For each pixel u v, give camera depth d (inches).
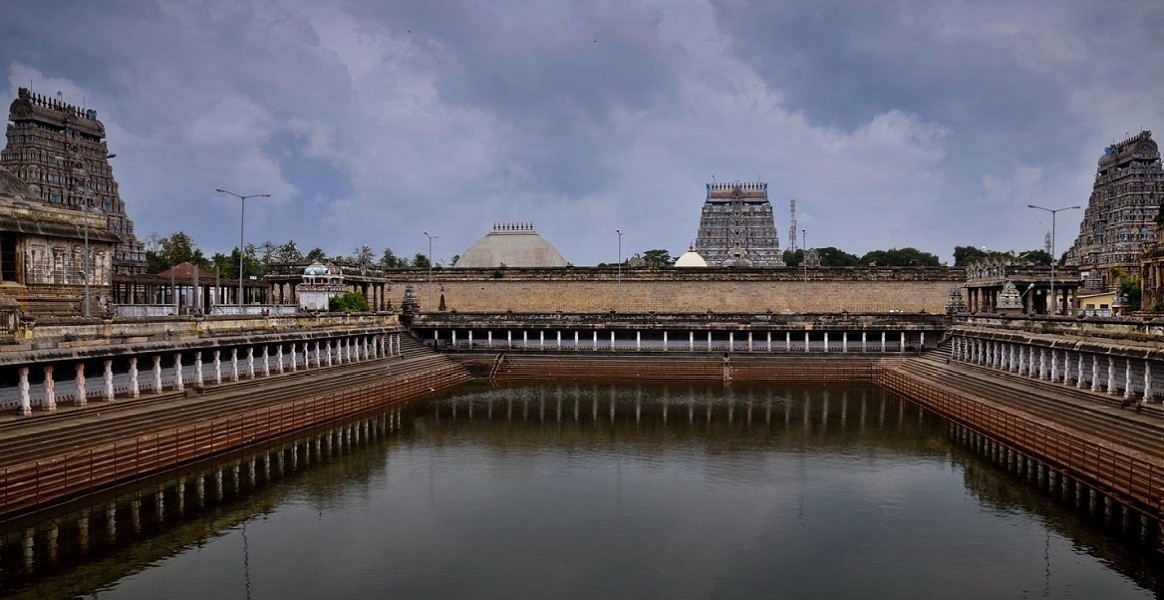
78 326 1868.8
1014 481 1772.9
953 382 2783.0
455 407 2736.2
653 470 1868.8
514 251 5423.2
